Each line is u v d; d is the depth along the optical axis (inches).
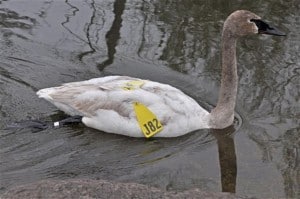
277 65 451.8
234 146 367.6
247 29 381.1
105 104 376.2
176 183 329.7
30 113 394.0
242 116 398.0
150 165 347.9
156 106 375.2
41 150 358.0
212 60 460.8
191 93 423.2
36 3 543.8
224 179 334.0
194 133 381.4
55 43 482.3
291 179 331.9
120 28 506.9
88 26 508.7
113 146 366.6
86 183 290.2
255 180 332.5
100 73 444.5
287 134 375.2
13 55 461.4
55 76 438.0
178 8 543.8
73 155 354.6
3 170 336.5
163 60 462.3
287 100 410.3
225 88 383.9
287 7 546.3
